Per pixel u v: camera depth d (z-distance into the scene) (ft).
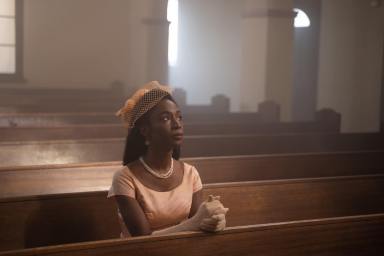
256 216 12.49
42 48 35.88
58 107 30.12
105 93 36.09
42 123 22.90
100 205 11.16
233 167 15.58
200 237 8.23
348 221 9.40
